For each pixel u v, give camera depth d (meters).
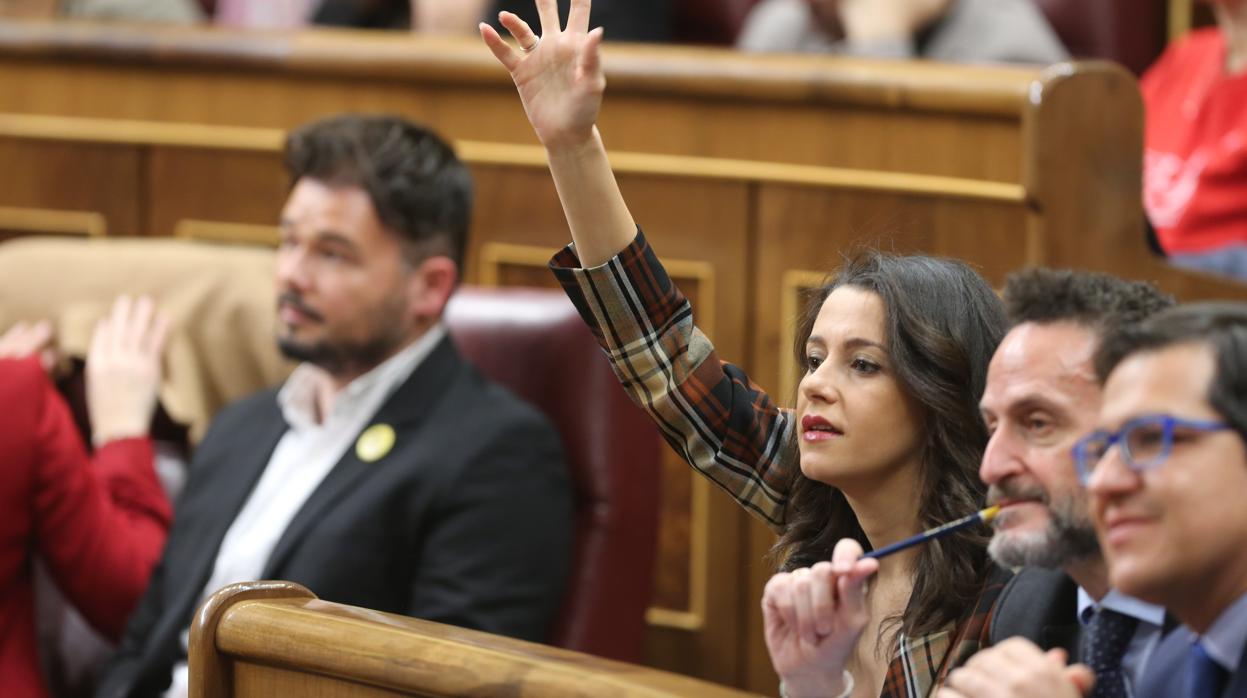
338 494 7.74
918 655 4.61
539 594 7.67
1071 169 8.31
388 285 8.02
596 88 4.96
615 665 4.33
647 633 9.49
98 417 9.04
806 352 4.96
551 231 9.92
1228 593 3.53
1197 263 10.20
